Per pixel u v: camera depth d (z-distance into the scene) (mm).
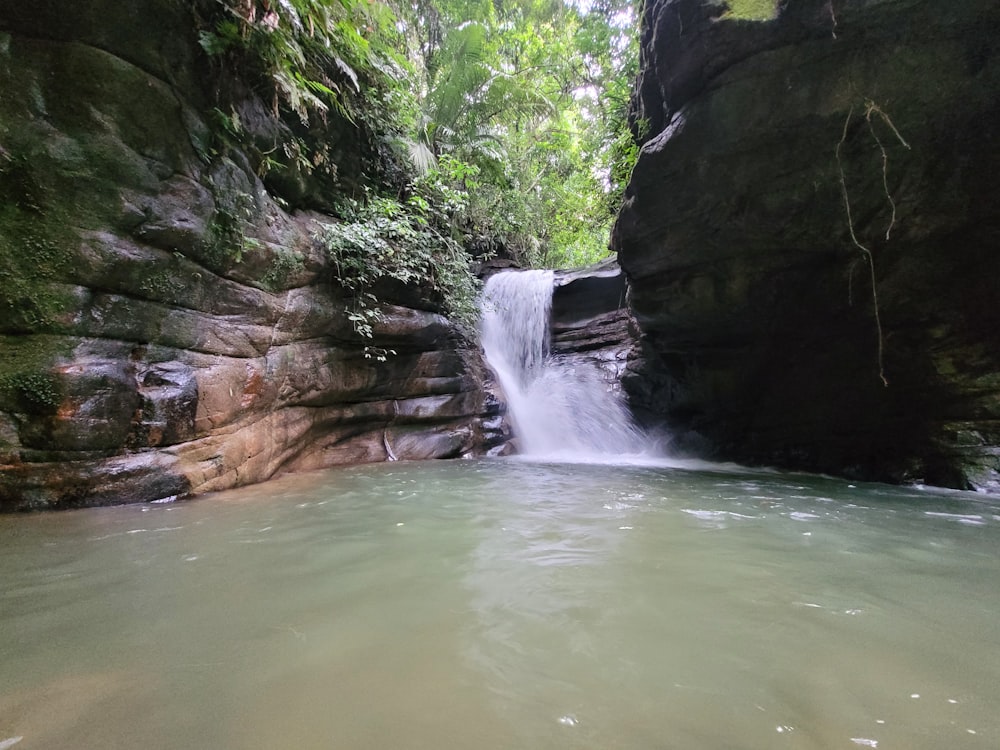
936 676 1556
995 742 1246
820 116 4625
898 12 3986
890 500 4535
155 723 1269
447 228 9312
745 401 7652
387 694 1418
